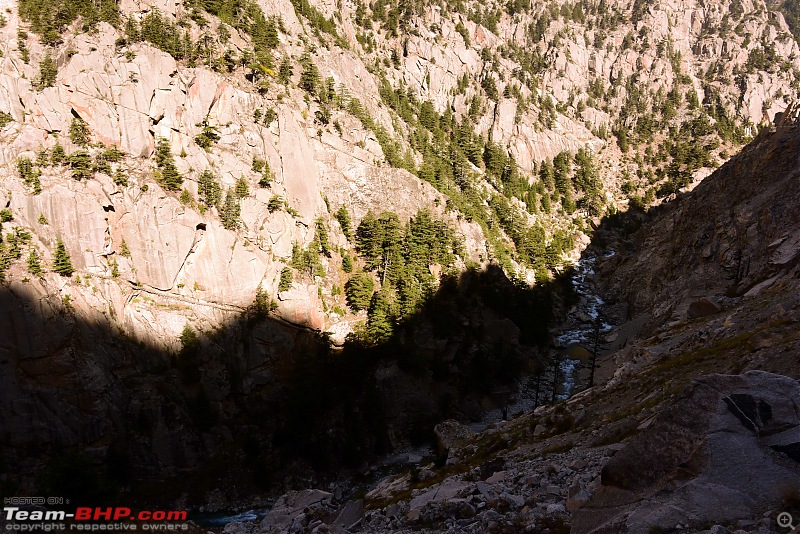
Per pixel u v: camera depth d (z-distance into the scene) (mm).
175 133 121812
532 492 28484
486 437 65000
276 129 136000
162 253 111625
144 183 112875
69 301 101062
